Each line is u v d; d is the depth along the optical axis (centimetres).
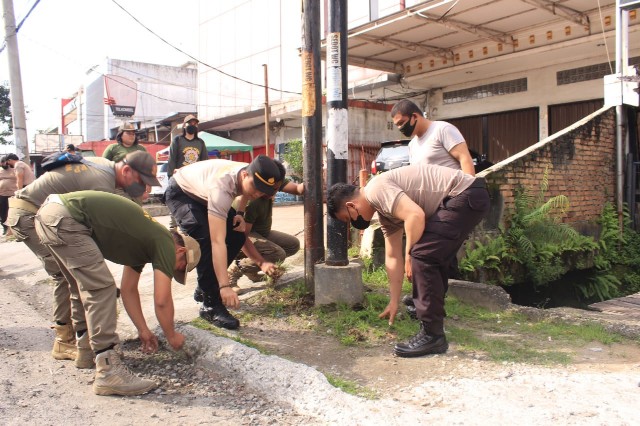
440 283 348
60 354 386
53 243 306
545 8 1063
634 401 272
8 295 629
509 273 589
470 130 1504
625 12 778
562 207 686
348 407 280
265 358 341
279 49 1948
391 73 1524
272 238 528
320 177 464
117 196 322
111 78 2841
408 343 353
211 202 368
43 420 281
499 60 1270
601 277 706
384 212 339
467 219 339
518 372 317
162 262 322
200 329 400
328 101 452
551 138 680
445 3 1040
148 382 323
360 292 445
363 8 1548
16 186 1117
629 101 774
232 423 280
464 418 260
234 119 2048
